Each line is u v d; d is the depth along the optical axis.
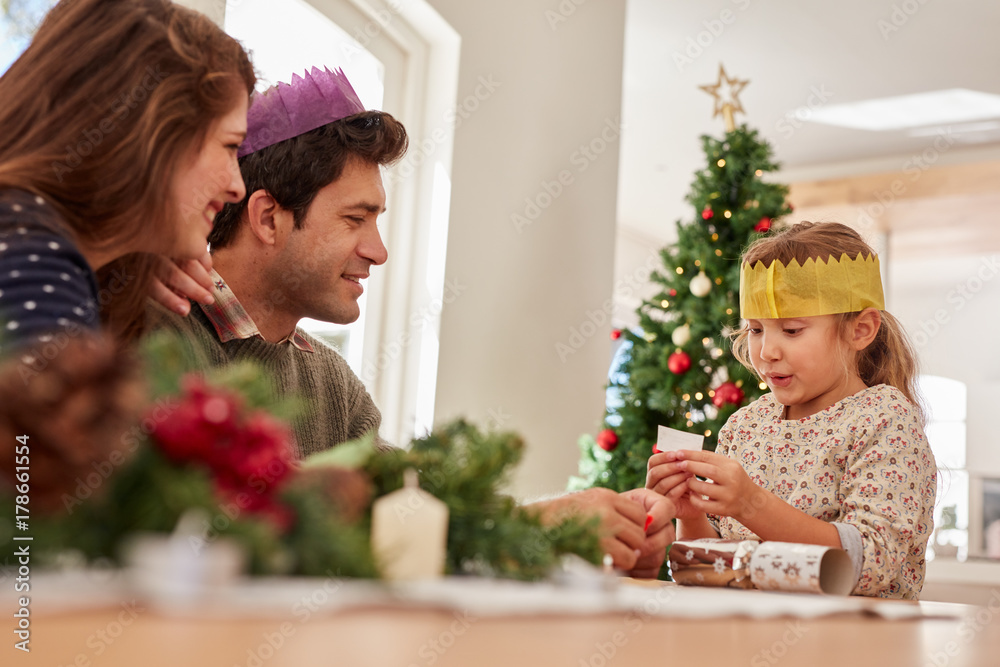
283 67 2.08
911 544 1.23
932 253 6.11
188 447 0.42
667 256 3.22
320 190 1.34
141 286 1.02
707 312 3.03
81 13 0.85
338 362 1.48
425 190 2.49
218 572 0.38
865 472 1.28
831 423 1.40
